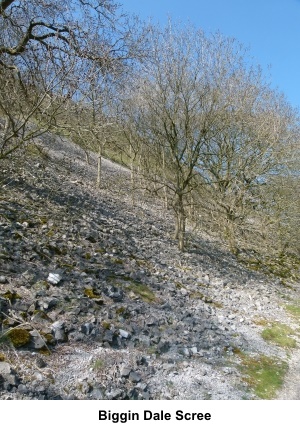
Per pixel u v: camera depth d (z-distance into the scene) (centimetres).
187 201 1538
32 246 816
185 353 678
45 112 725
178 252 1378
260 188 1820
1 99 746
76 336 604
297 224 1984
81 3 1177
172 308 854
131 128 1561
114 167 2597
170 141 1370
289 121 1995
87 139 897
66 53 700
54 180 1488
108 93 990
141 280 933
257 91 1797
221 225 1797
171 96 1338
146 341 663
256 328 924
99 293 767
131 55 1159
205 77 1357
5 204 998
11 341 534
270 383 667
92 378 535
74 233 1026
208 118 1363
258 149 1817
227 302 1063
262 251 1936
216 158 1795
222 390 604
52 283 717
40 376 500
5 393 458
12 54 931
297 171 1934
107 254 989
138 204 1895
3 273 687
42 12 1094
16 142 808
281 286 1489
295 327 998
